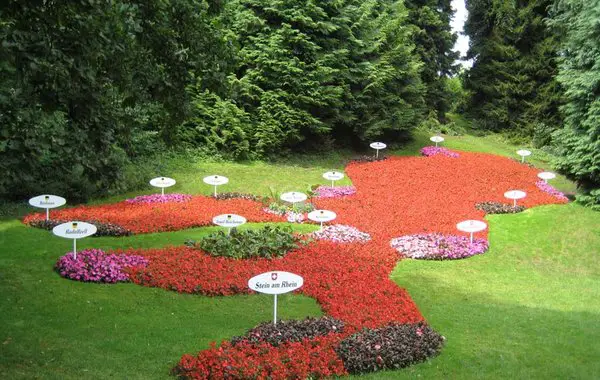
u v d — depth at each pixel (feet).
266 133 90.94
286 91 93.25
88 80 27.58
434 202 72.02
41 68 24.91
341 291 41.55
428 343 33.19
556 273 52.80
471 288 46.19
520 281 49.24
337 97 95.71
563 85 76.84
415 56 118.62
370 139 106.42
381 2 111.55
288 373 28.68
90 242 51.42
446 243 56.18
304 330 33.96
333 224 61.98
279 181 81.30
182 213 62.44
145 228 56.39
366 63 99.60
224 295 40.86
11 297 37.96
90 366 29.63
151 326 35.06
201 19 33.27
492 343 34.55
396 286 43.80
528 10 124.06
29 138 25.81
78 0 25.81
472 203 72.33
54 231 43.42
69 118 28.19
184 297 40.19
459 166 91.56
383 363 30.73
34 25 25.81
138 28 30.04
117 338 33.14
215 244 49.14
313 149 98.78
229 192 73.97
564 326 37.76
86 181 66.13
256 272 44.37
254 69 92.22
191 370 29.01
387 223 62.59
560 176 93.09
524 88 124.77
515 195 70.13
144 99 31.73
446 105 136.15
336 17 97.35
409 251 53.88
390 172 87.71
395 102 107.14
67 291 39.65
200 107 87.92
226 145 89.92
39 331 33.50
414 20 131.64
